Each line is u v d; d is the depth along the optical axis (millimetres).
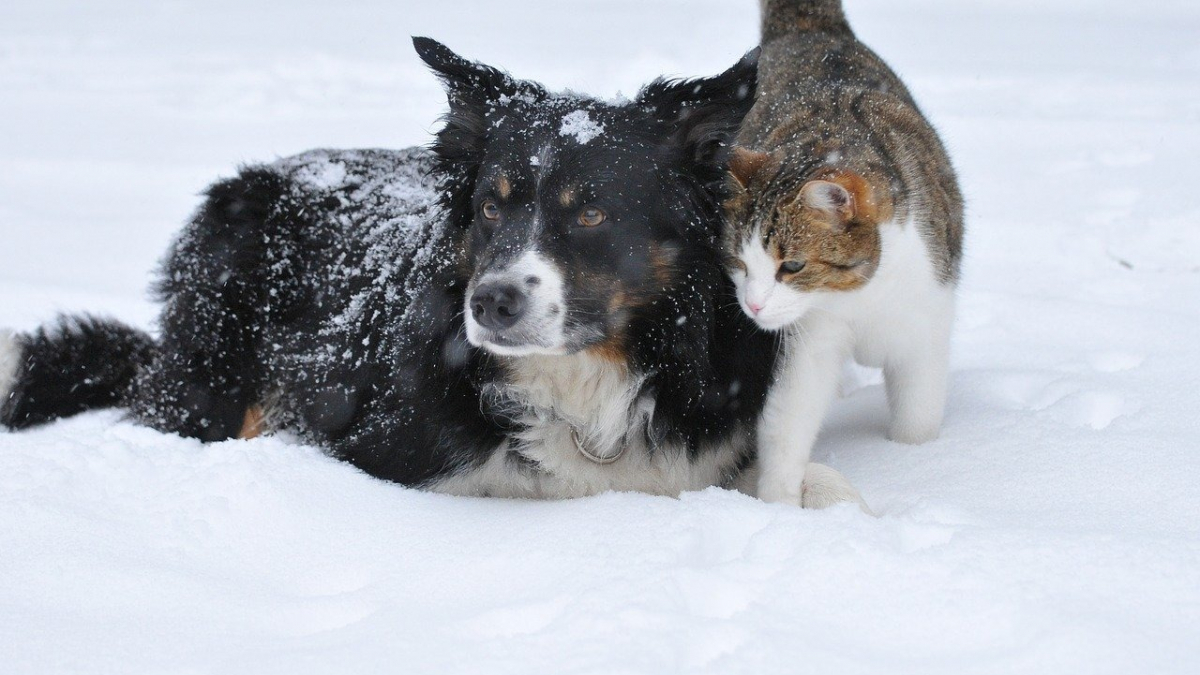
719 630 2551
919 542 3125
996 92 14617
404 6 25344
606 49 17188
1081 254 7406
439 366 3982
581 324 3736
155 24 22531
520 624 2684
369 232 4633
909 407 4312
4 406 4941
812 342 4094
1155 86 14992
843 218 3967
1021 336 5770
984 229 8102
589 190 3717
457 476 3992
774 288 4000
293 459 3869
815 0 6039
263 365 4734
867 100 4879
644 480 4109
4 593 2943
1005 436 4195
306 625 2822
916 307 4223
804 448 3969
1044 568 2797
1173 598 2656
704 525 3191
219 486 3580
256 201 4758
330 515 3484
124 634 2719
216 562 3199
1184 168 9609
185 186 9852
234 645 2664
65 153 11250
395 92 14930
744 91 3883
